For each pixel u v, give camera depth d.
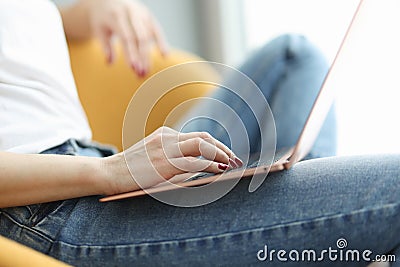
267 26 2.68
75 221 1.03
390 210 0.93
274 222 0.95
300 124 1.64
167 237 0.98
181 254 0.97
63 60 1.36
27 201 1.03
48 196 1.03
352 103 2.10
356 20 1.05
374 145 2.06
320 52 1.71
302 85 1.66
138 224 1.00
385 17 2.02
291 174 1.00
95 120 1.88
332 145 1.63
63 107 1.28
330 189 0.96
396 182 0.94
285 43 1.68
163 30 2.77
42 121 1.20
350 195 0.94
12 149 1.13
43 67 1.27
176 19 2.81
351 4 2.24
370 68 2.06
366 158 0.99
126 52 1.90
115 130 1.89
